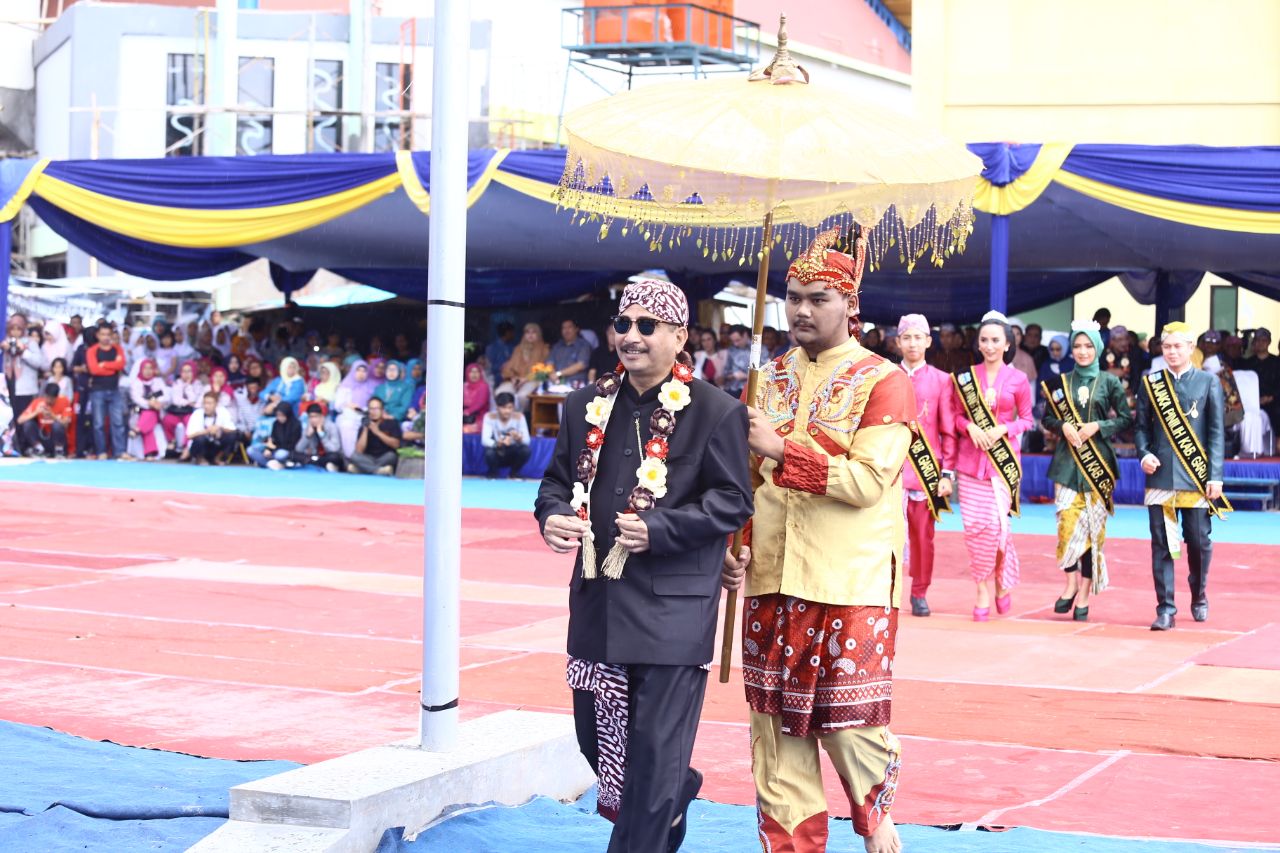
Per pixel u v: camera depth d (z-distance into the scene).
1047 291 23.39
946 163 4.42
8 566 12.08
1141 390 9.91
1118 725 7.16
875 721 4.41
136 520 15.29
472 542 14.10
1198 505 9.85
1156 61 22.53
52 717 7.05
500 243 22.20
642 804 4.24
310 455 21.50
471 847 4.96
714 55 23.98
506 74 27.22
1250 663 8.71
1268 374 19.34
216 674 8.09
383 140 29.02
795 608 4.43
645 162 4.48
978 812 5.68
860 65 35.38
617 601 4.30
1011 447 10.03
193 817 5.35
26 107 32.31
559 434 4.54
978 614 10.16
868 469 4.36
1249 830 5.44
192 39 29.70
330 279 28.91
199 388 22.73
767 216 4.56
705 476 4.30
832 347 4.58
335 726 6.95
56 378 22.80
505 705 7.45
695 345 21.64
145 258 22.00
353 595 10.92
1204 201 16.03
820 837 4.50
